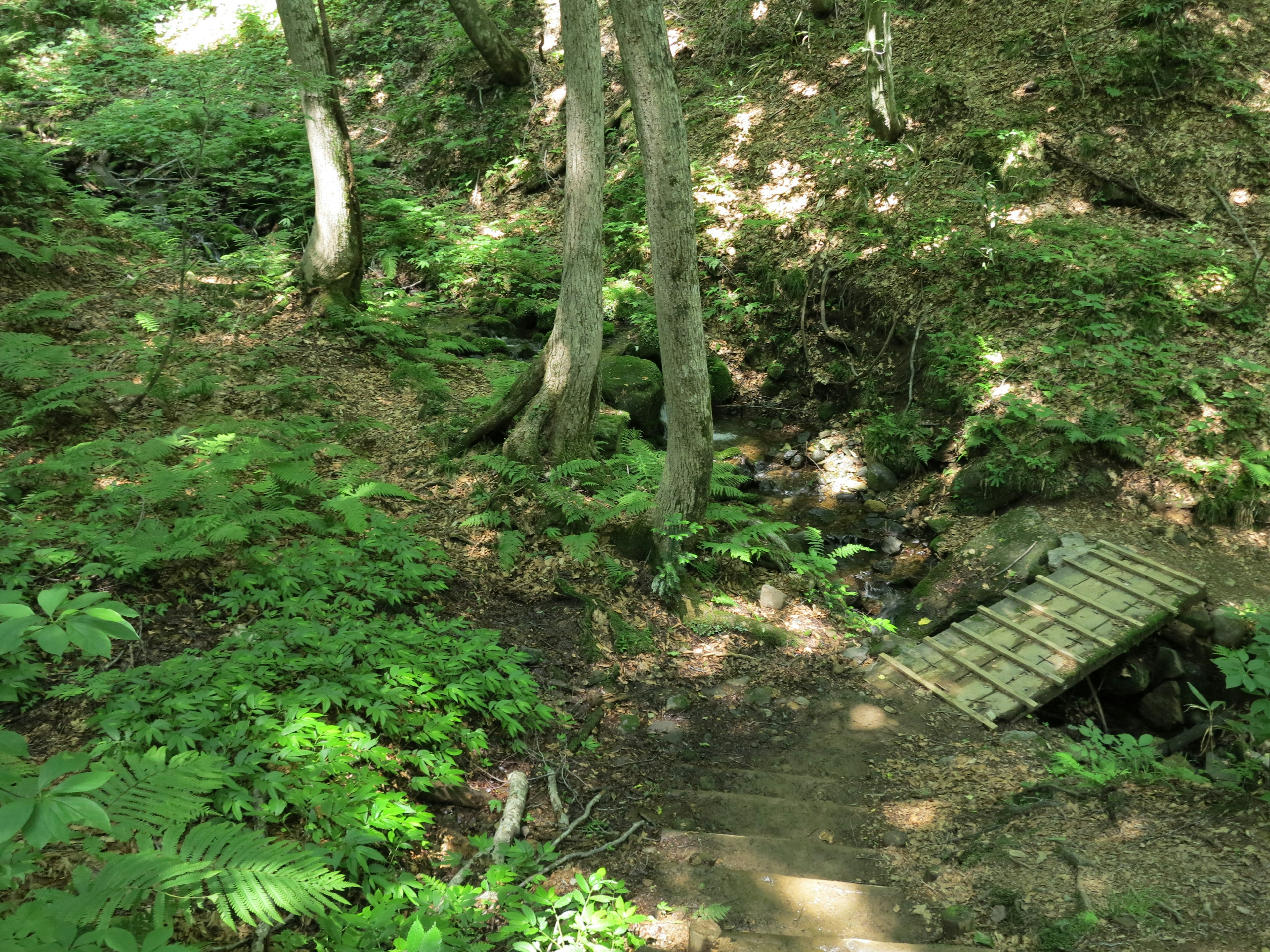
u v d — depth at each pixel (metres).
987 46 13.37
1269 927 3.42
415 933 2.35
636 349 11.98
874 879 4.21
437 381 9.93
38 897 2.37
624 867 4.22
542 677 5.93
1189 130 11.24
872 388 11.10
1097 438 8.54
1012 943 3.58
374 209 14.95
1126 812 4.55
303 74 9.48
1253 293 9.30
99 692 4.17
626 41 5.66
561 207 15.55
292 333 10.33
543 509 7.55
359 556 6.25
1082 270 10.25
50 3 19.50
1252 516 7.96
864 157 12.81
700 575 7.45
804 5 15.45
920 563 8.67
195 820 3.43
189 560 5.86
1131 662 6.75
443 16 18.77
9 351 7.37
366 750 4.21
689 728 5.78
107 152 14.66
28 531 5.38
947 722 5.96
